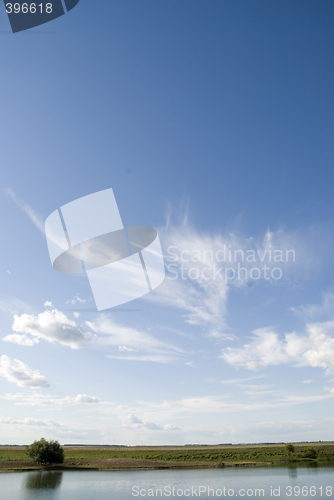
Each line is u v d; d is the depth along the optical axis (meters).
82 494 49.84
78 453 121.75
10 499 46.28
